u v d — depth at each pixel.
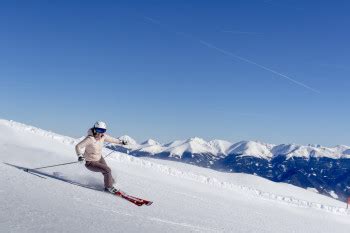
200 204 10.39
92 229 4.04
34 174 7.30
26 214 3.98
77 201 5.65
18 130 17.31
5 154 9.88
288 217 14.19
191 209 8.71
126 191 8.90
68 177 8.47
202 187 17.80
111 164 16.30
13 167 7.47
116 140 8.69
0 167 6.79
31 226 3.61
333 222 17.94
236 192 19.66
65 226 3.89
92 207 5.46
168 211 7.32
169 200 9.32
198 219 7.26
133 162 19.12
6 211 3.91
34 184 6.05
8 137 14.59
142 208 6.84
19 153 10.49
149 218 5.80
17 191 5.07
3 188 5.02
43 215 4.12
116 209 5.84
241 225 8.18
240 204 14.55
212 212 9.29
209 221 7.41
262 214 12.59
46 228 3.65
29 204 4.47
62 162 10.57
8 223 3.54
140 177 13.66
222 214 9.45
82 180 8.48
